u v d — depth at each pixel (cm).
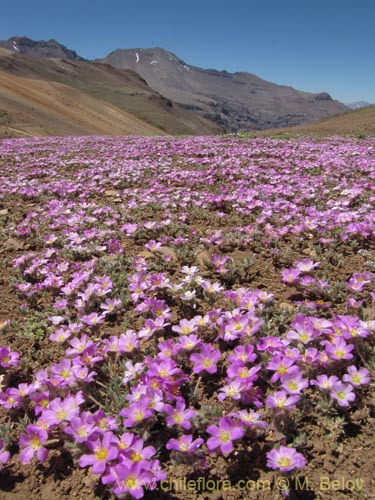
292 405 27
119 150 186
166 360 32
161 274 48
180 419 28
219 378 35
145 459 25
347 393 29
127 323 43
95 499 26
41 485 27
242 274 52
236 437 25
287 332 36
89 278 49
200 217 78
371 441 28
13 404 31
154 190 98
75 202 95
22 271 57
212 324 38
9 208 93
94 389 34
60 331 39
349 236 61
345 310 43
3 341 42
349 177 110
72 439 28
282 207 77
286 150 160
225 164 132
